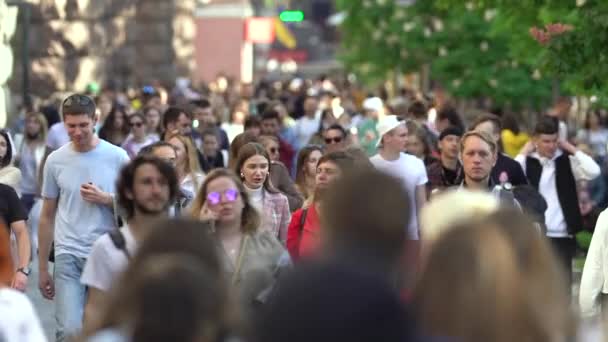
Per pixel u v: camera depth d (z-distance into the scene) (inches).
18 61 1870.1
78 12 1924.2
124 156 722.2
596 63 1019.9
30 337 438.3
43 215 727.1
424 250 365.4
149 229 364.5
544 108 2222.0
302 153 877.8
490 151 746.8
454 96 2276.1
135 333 315.0
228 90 2536.9
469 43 2284.7
